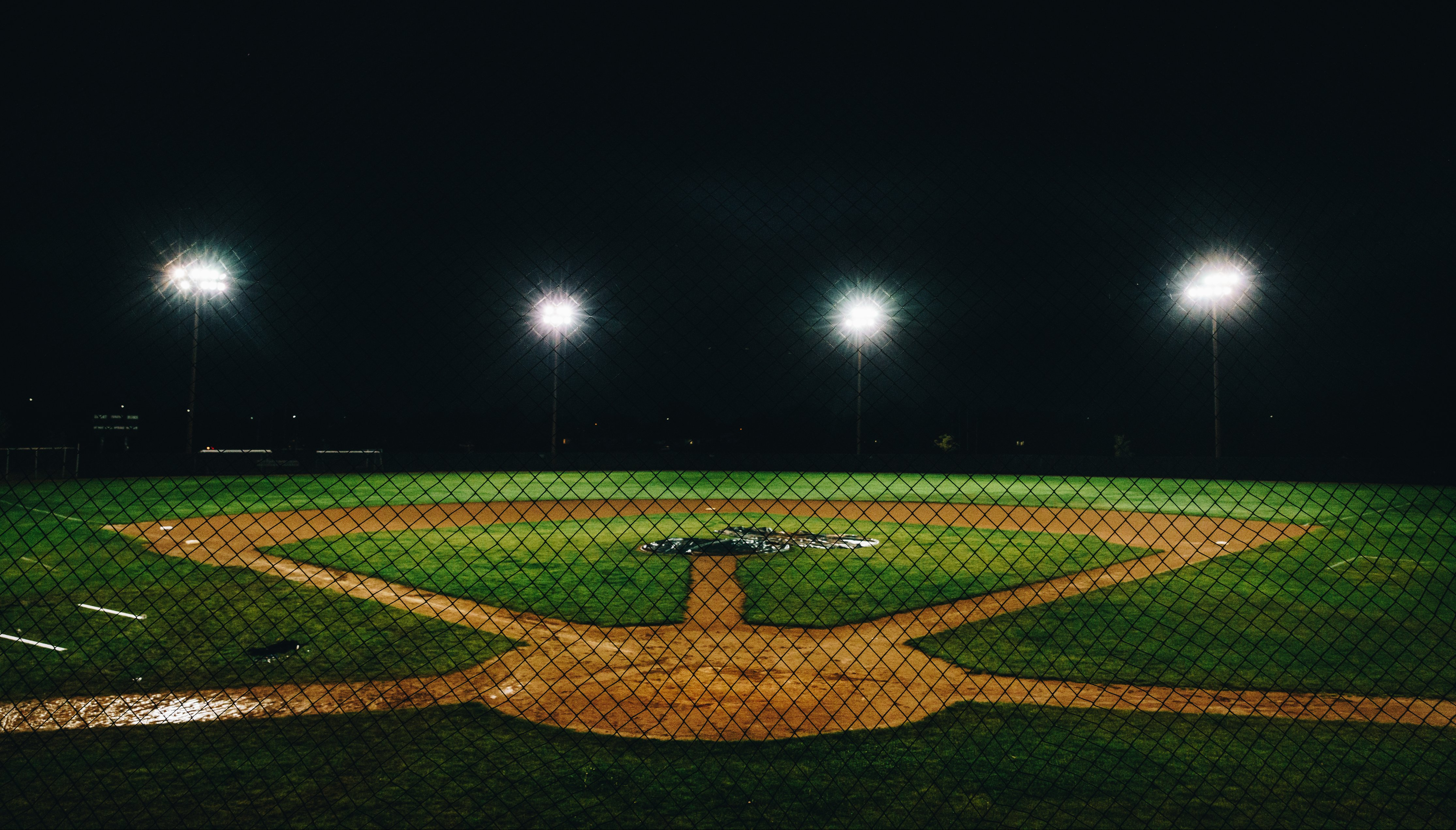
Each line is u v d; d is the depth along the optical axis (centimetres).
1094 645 717
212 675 611
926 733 498
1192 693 577
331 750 464
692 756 461
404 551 1285
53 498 2183
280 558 1212
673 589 974
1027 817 387
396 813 387
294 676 611
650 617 824
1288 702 556
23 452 2789
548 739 485
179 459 2945
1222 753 464
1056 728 505
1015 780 427
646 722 519
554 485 2948
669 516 1897
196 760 448
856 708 549
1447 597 935
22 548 1283
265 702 550
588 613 841
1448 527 1656
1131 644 719
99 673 612
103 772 432
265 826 373
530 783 422
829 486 2989
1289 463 2511
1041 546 1368
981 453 3453
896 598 930
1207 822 383
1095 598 933
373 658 664
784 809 394
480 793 409
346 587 975
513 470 3422
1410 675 618
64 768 436
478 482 3045
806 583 1017
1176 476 3105
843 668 644
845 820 383
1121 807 396
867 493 2680
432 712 531
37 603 870
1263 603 903
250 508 2003
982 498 2400
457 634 747
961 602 906
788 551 1295
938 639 739
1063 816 387
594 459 3494
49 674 611
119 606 857
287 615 817
